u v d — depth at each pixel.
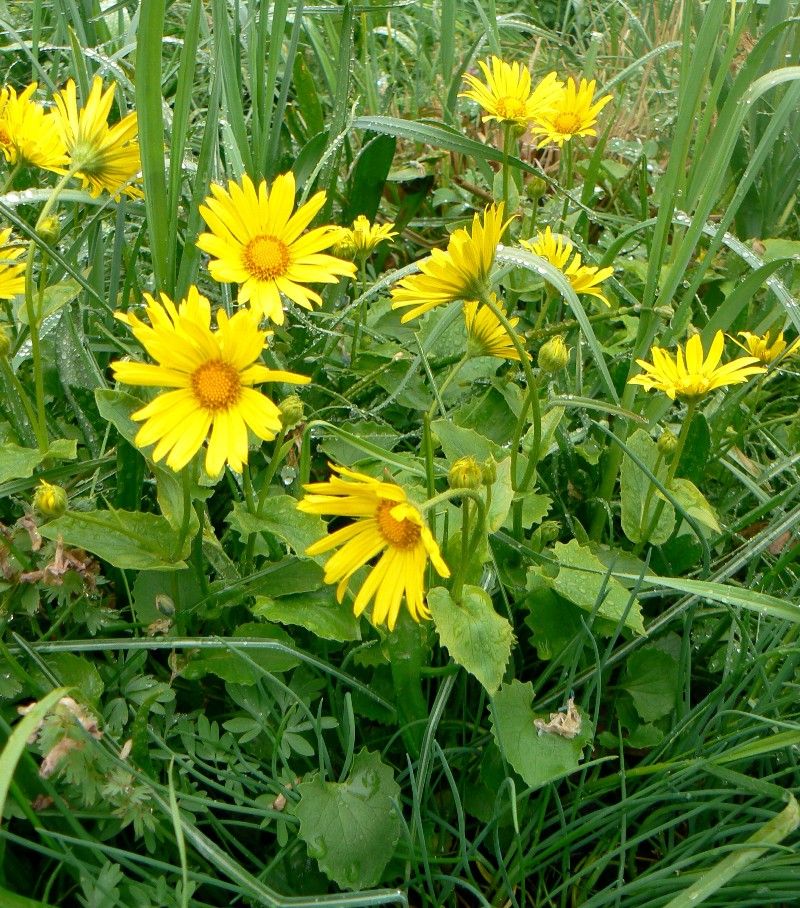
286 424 0.32
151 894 0.27
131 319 0.26
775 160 0.64
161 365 0.26
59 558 0.30
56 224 0.35
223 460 0.26
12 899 0.25
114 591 0.36
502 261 0.40
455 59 0.83
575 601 0.34
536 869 0.31
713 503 0.46
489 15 0.74
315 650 0.35
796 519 0.38
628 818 0.33
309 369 0.46
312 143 0.51
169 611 0.33
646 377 0.37
